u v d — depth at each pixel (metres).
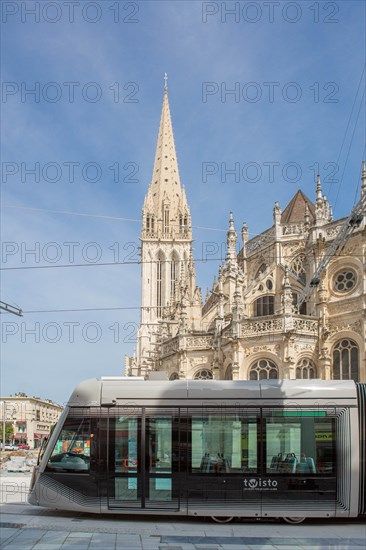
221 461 20.64
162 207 118.50
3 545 16.03
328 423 20.81
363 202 34.78
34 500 21.14
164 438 20.84
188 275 83.06
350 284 47.19
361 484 20.44
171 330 70.50
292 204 65.75
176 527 19.78
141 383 21.47
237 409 20.94
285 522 21.41
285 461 20.61
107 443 20.97
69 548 15.68
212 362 52.81
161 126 126.81
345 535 18.64
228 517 21.09
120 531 18.47
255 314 56.12
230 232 59.88
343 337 46.19
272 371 46.62
